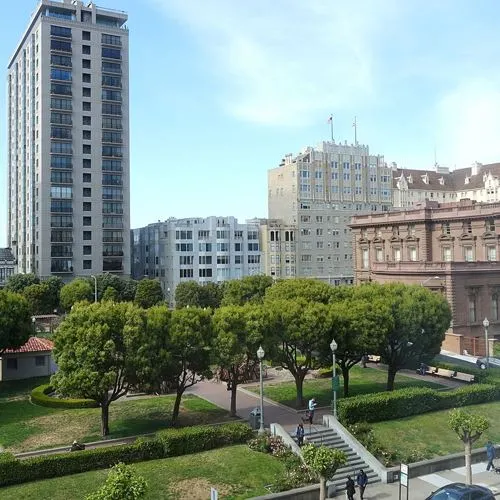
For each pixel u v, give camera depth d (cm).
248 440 3769
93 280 11562
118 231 13588
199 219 14050
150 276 14900
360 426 3975
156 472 3262
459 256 8519
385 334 4753
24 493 2997
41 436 3997
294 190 14712
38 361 6053
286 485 3177
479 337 7519
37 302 10812
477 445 3925
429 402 4441
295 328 4478
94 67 13412
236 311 4338
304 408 4656
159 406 4762
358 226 10025
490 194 16488
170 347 4038
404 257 9225
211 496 2759
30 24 13612
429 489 3316
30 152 13675
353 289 6041
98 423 4297
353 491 3070
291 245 14612
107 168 13512
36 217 13300
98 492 2120
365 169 15638
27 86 14175
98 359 3781
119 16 13888
